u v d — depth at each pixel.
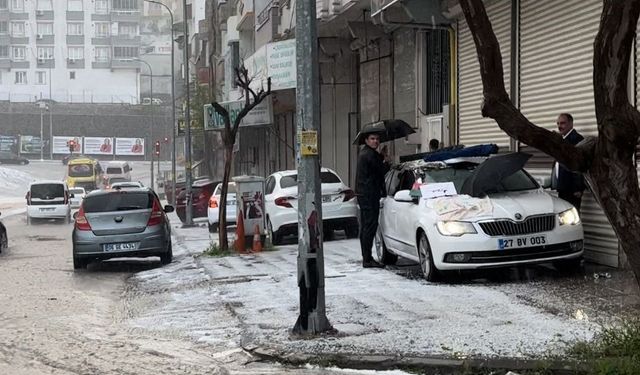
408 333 7.43
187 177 28.92
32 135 89.94
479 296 9.01
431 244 9.88
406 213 10.84
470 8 5.73
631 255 5.46
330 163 26.08
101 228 14.67
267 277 12.01
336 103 25.22
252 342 7.52
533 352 6.48
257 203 16.22
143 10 97.50
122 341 8.12
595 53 5.44
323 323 7.65
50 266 15.95
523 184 10.77
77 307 10.55
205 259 15.09
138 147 92.06
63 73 96.38
